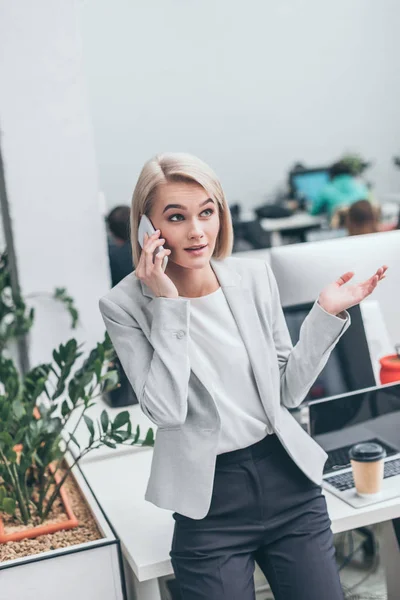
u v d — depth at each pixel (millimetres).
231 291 1764
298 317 2398
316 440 2102
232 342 1739
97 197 3320
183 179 1631
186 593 1691
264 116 8820
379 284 2732
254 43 8656
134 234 1730
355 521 1880
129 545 1860
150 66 8320
